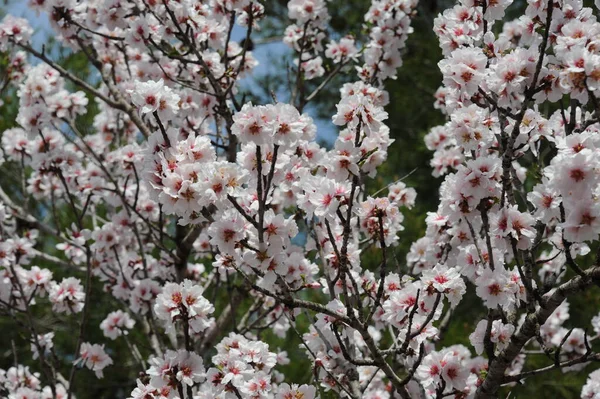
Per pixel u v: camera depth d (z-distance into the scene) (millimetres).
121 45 5207
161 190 2533
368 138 2898
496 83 2881
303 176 2992
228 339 3135
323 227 3631
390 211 2848
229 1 4246
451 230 3529
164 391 2990
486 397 3078
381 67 4543
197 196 2469
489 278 2854
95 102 7719
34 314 7730
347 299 2713
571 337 4523
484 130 2996
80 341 4266
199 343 4625
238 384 2873
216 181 2436
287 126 2453
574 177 2352
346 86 4117
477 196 2701
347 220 2625
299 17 4719
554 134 3410
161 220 4617
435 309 2771
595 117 3156
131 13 4461
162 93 2715
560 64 2775
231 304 4066
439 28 3361
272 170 2455
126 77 5508
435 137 4594
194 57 4699
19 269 4586
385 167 7832
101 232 4895
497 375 3021
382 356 2846
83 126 6043
